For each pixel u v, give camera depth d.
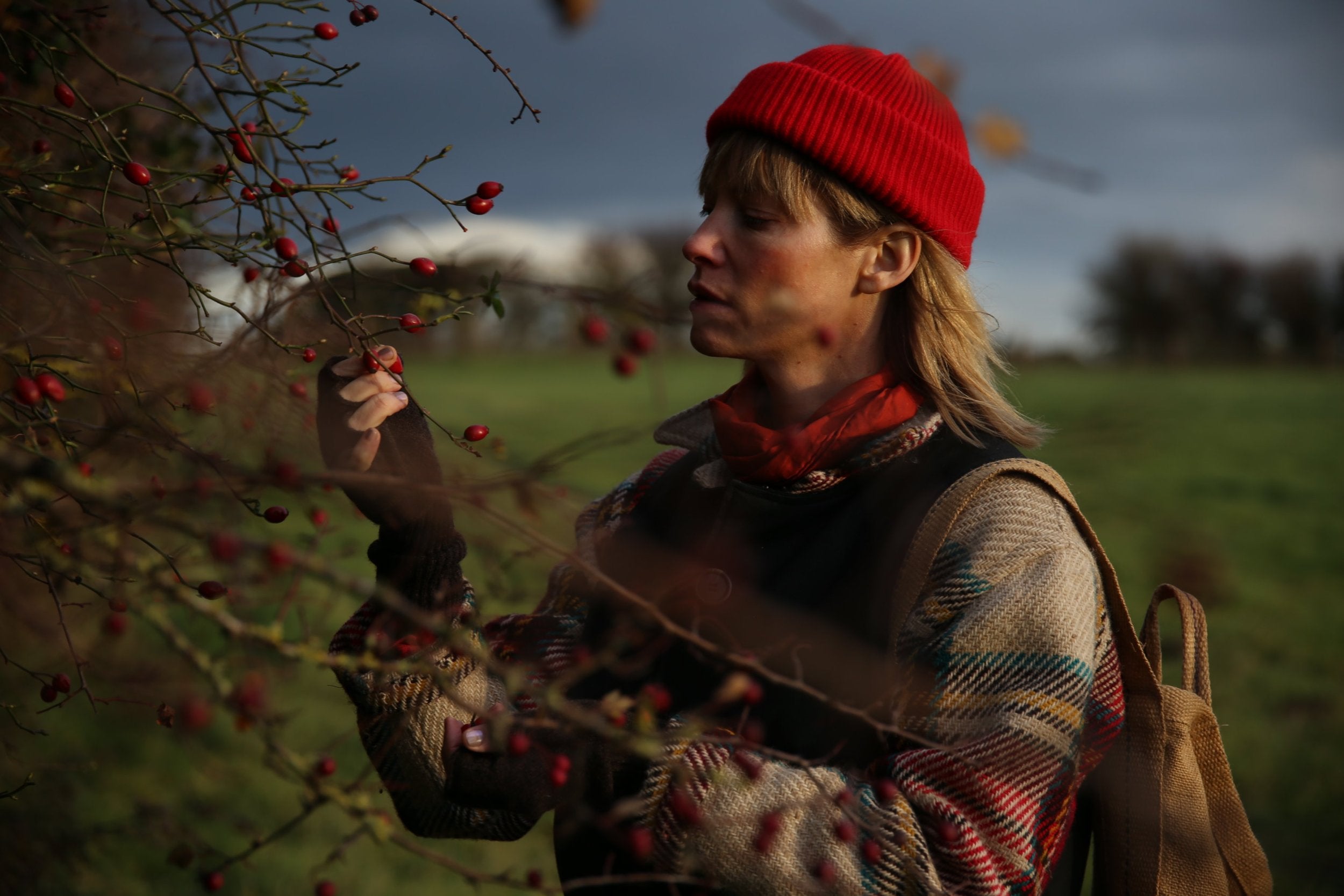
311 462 1.23
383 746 1.26
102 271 1.48
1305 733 4.89
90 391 1.15
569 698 1.34
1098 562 1.30
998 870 1.07
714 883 1.09
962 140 1.39
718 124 1.37
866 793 1.12
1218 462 12.90
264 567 0.77
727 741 1.08
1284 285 41.88
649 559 1.40
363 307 1.18
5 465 0.72
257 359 1.19
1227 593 7.25
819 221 1.32
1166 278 40.41
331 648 1.26
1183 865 1.30
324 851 3.56
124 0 1.52
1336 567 8.34
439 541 1.15
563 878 1.31
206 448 1.17
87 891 2.88
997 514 1.24
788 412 1.42
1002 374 1.53
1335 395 23.97
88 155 1.31
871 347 1.40
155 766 3.84
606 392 18.02
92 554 0.89
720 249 1.34
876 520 1.29
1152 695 1.30
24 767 1.93
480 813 1.34
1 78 1.24
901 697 1.19
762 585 1.30
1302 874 3.22
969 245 1.42
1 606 1.58
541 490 0.81
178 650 0.88
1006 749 1.11
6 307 1.25
